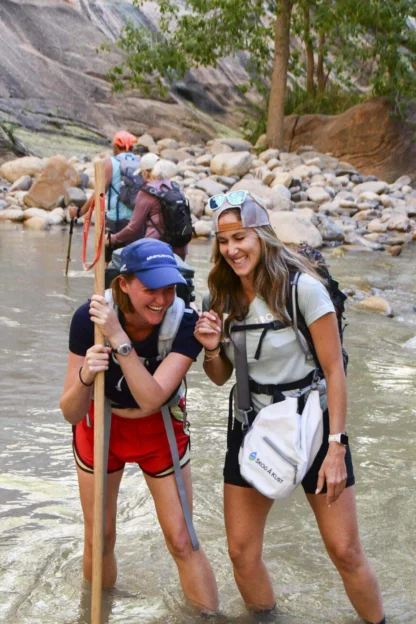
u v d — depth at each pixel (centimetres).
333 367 313
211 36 2334
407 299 1020
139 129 2491
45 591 355
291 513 439
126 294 307
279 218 1484
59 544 395
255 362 321
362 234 1619
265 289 313
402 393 630
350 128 2345
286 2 2262
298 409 316
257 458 311
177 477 326
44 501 436
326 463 310
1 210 1633
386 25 2244
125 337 303
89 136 2372
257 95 2878
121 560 385
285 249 319
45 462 482
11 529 406
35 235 1402
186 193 1709
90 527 341
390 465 498
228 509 332
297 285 312
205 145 2517
